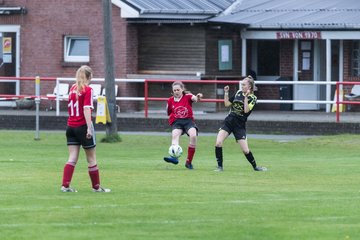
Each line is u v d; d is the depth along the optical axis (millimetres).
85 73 36688
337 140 64812
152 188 39031
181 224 29984
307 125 70000
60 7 84125
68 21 84000
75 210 32500
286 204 34281
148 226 29641
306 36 80750
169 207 33281
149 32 82938
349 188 39719
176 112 48031
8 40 85875
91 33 83188
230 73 84188
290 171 46812
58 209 32688
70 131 37062
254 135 69938
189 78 81625
